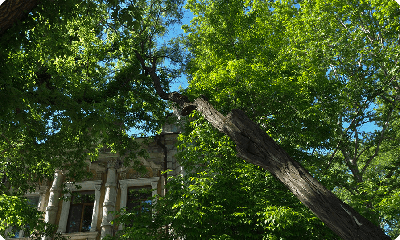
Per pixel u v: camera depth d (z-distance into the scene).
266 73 13.30
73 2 8.44
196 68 16.84
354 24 16.92
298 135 13.39
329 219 4.08
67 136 13.70
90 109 10.05
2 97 8.48
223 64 14.80
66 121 11.09
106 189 19.83
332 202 4.12
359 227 3.86
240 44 15.64
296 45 17.77
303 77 14.23
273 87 12.99
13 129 11.06
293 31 18.03
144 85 16.44
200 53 18.06
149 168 20.86
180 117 21.23
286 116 13.30
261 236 10.51
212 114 6.58
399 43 15.73
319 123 13.48
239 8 16.11
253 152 5.21
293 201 11.05
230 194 10.66
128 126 15.59
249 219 10.25
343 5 16.59
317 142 13.61
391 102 16.61
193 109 9.41
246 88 13.09
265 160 5.01
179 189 11.47
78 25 12.92
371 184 12.43
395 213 11.44
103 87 15.12
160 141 21.25
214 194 10.54
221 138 11.79
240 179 11.55
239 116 5.60
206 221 10.42
